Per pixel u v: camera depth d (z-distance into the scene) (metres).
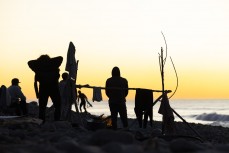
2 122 10.76
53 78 11.96
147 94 13.02
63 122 10.96
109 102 12.01
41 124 11.22
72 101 13.01
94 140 6.14
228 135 14.71
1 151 5.34
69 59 13.17
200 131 15.19
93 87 12.70
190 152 5.73
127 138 6.19
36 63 12.00
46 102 11.98
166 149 6.02
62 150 5.35
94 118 11.63
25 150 5.43
